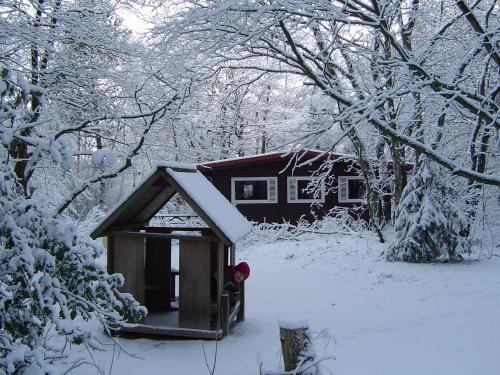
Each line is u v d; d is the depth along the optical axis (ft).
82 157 64.44
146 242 28.68
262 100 88.38
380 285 36.14
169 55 30.78
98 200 78.79
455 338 23.06
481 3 32.01
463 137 47.01
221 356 21.58
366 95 28.37
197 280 24.18
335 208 65.82
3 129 13.82
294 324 13.58
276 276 41.19
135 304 16.38
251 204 70.85
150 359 21.30
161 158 43.45
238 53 28.14
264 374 13.53
